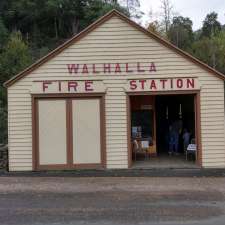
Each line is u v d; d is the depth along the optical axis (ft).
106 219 36.09
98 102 65.72
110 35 65.72
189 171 63.21
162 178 58.08
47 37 276.41
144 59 65.57
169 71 65.46
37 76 65.57
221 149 65.26
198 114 65.31
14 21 285.84
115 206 40.98
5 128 94.84
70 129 65.62
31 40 268.82
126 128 65.31
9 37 228.02
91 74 65.62
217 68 182.09
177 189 49.75
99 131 65.62
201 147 65.26
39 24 285.23
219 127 65.31
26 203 42.63
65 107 65.72
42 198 45.03
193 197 45.06
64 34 284.41
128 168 65.05
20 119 65.41
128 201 43.24
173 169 64.54
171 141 78.84
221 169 64.54
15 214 38.04
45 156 65.57
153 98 75.72
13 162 65.36
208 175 60.18
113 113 65.36
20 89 65.41
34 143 65.36
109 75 65.57
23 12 284.82
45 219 36.24
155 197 45.14
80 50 65.72
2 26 237.25
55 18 285.43
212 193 47.24
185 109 82.23
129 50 65.62
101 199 44.29
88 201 43.39
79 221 35.55
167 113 86.07
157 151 83.92
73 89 65.51
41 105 65.72
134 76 65.57
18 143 65.41
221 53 190.90
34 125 65.36
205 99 65.36
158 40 65.41
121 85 65.51
